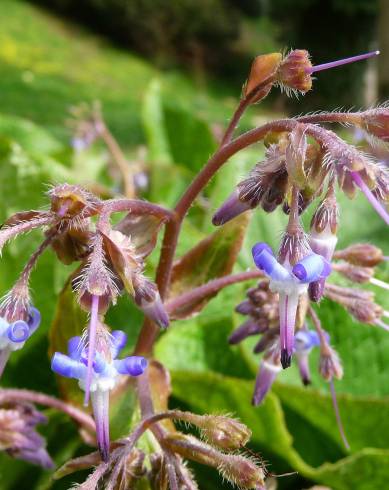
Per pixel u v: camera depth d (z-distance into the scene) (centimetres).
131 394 12
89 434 14
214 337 18
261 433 16
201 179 12
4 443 13
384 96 71
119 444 11
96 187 21
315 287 10
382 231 22
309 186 10
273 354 13
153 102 28
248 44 156
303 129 10
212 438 11
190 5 147
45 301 18
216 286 13
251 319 13
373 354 18
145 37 146
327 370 13
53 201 10
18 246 18
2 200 19
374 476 14
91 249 11
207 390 16
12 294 10
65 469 11
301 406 16
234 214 11
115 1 143
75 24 146
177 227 12
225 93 140
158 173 25
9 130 29
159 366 13
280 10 114
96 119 26
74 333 14
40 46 129
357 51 110
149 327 13
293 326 10
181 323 19
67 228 10
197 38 149
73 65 125
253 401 13
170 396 17
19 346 10
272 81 11
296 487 16
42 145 29
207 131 27
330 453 17
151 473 11
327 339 13
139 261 11
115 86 118
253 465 10
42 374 18
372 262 13
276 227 21
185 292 14
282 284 10
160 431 11
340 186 10
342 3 107
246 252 20
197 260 14
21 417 13
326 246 10
